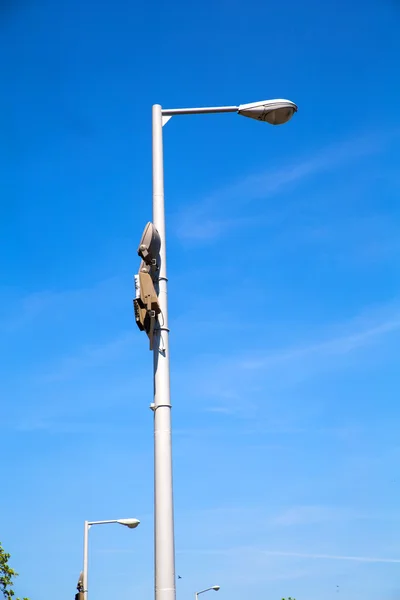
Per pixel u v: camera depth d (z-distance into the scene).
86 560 29.52
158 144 9.52
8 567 37.41
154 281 8.45
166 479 7.50
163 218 9.02
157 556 7.20
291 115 10.13
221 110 9.84
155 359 8.08
